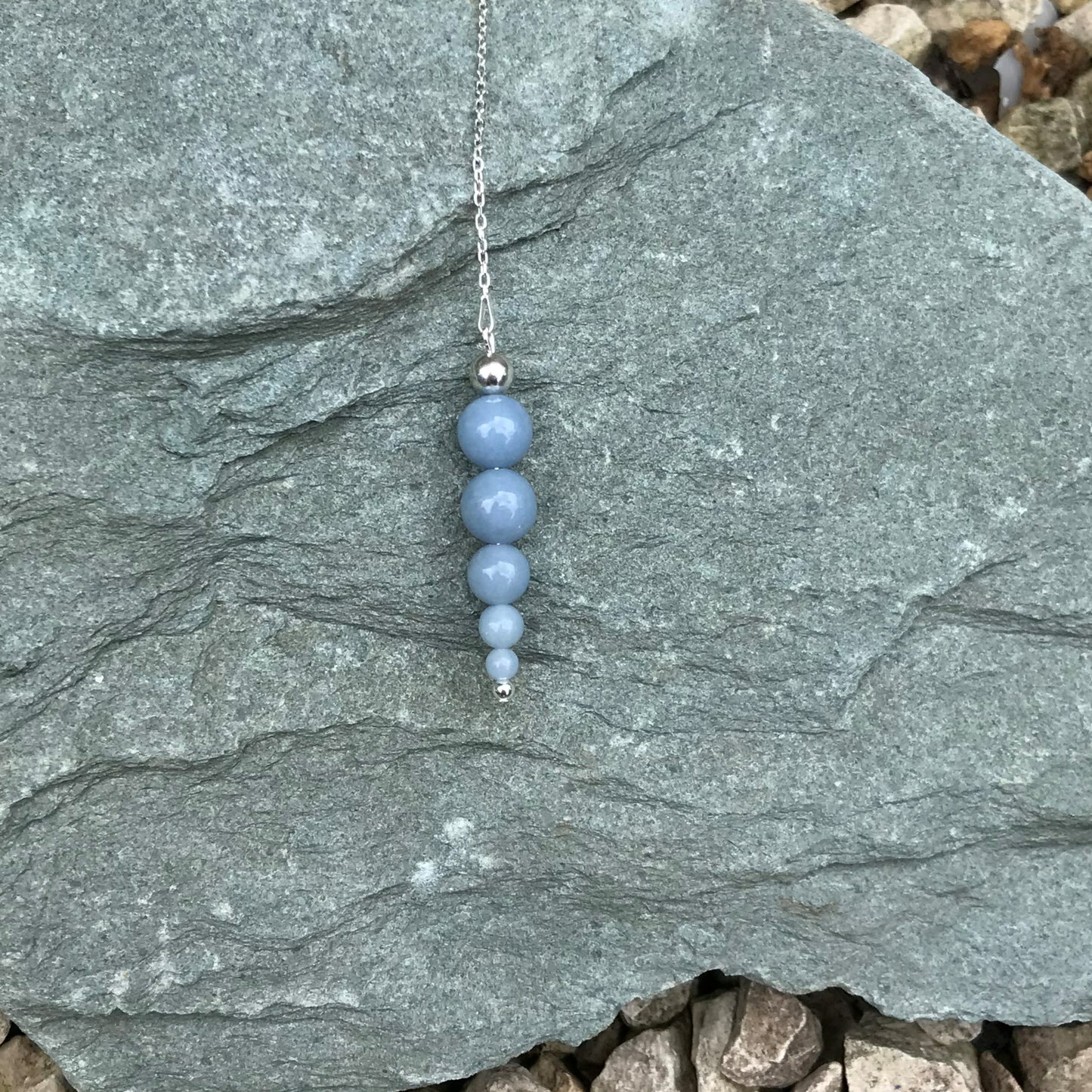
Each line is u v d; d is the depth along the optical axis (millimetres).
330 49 154
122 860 167
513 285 165
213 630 167
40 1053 191
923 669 172
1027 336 166
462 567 169
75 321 150
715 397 167
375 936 174
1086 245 166
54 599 159
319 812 172
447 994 176
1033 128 263
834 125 165
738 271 166
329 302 155
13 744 160
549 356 167
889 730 172
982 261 166
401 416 166
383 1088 177
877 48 168
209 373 156
